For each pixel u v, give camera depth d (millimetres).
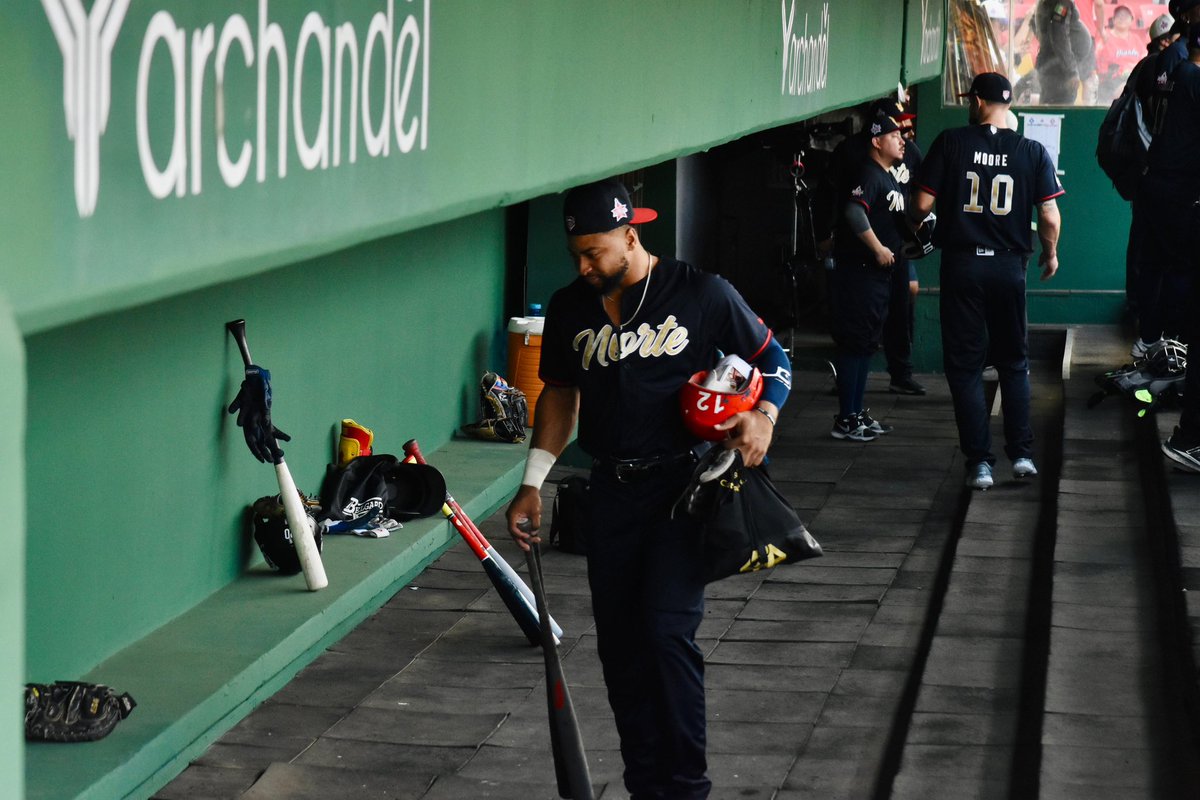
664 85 20266
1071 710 19422
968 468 33875
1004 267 32469
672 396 15664
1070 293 50875
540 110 15422
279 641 21484
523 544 16578
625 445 15711
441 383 33500
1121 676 20703
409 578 27031
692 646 15578
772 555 15234
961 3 50625
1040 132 50312
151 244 8164
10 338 6988
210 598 23219
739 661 23422
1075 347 47062
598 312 15711
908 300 46031
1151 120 39312
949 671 22297
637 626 15844
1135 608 23766
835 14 32625
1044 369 48906
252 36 9211
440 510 28562
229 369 23500
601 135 17625
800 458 38344
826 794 18328
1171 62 37531
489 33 13742
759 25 25688
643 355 15547
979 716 20469
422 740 19984
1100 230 50469
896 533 31281
